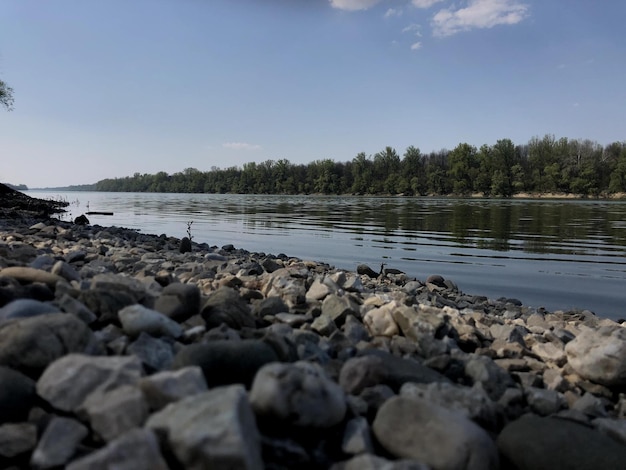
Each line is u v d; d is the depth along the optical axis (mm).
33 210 35188
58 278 3881
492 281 12477
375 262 15250
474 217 36469
